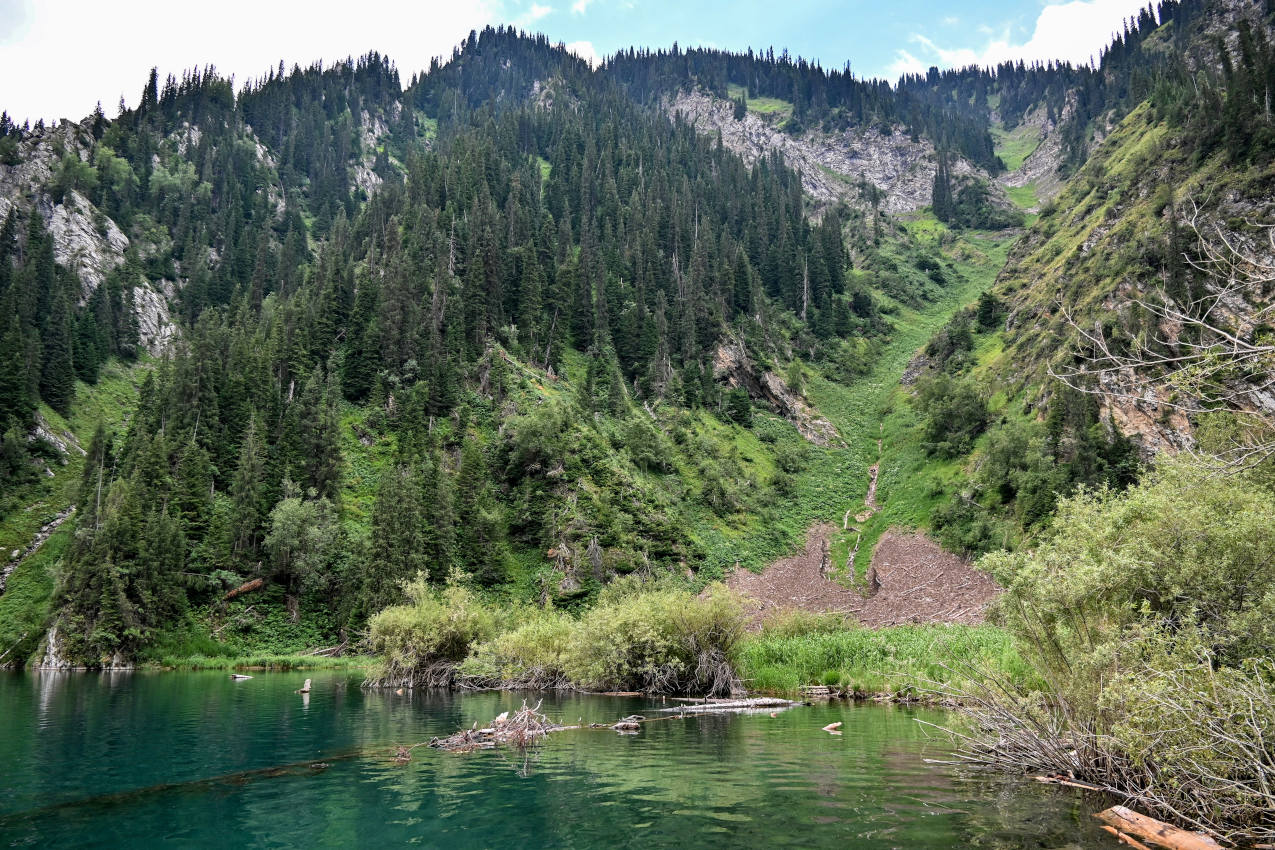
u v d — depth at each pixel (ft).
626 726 90.43
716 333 466.70
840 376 499.10
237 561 244.63
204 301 538.06
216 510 259.80
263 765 68.80
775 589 276.21
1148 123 503.20
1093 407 264.11
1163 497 68.03
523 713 86.17
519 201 536.01
